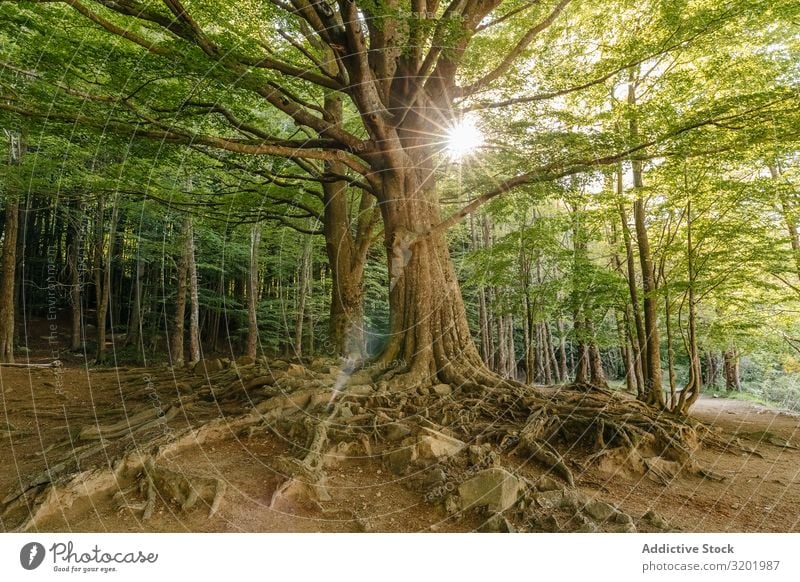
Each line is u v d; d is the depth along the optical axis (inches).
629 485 219.8
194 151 357.1
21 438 214.1
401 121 304.7
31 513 135.3
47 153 391.2
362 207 488.4
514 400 268.5
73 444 198.4
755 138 264.8
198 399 258.7
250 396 254.2
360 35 239.8
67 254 781.9
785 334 486.9
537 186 335.0
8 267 462.9
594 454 234.8
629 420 271.0
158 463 168.4
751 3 259.9
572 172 303.6
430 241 309.0
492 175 387.9
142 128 259.1
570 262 451.8
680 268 408.8
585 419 258.2
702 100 330.3
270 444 201.5
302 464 173.8
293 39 346.3
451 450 202.2
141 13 224.7
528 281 487.2
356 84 257.6
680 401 364.5
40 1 204.2
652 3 316.5
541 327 758.5
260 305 785.6
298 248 722.2
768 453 317.7
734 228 334.6
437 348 288.5
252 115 352.8
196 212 438.0
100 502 147.7
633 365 573.6
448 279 310.0
